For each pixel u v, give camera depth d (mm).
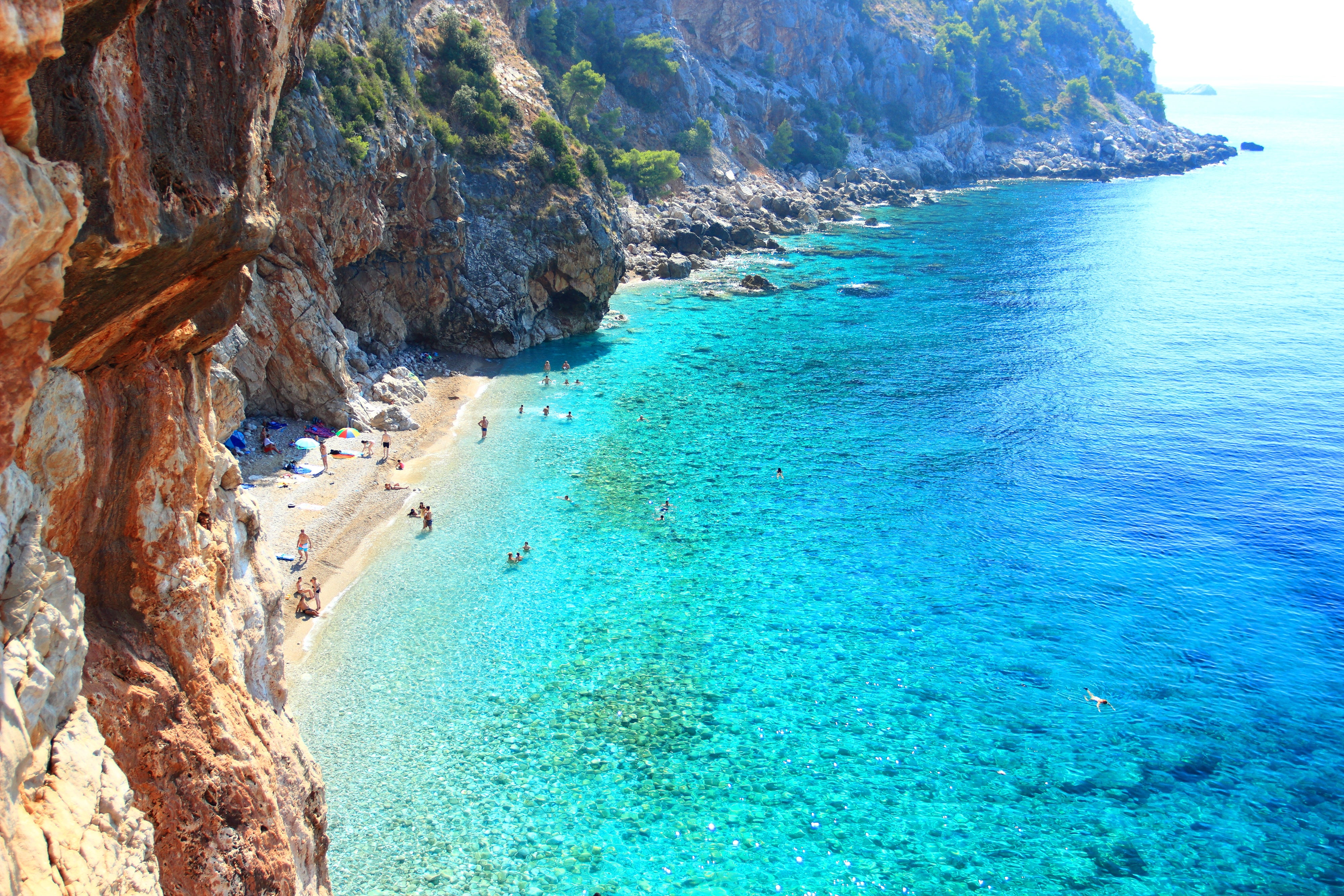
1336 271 114625
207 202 12016
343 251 60125
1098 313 96375
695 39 175875
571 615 39594
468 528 46812
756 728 33031
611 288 85250
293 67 17250
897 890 26531
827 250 128250
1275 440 62156
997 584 43250
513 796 29516
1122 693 35344
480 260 76250
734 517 49406
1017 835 28578
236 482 18750
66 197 8961
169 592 14250
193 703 14430
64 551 12648
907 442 61094
